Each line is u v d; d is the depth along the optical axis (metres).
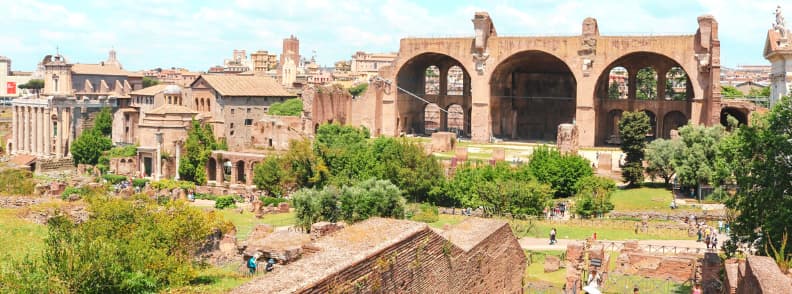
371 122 132.25
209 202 86.69
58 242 30.20
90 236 34.38
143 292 27.89
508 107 136.12
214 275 37.38
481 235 33.75
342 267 22.28
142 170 116.25
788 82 70.75
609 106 123.12
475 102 126.25
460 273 30.47
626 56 116.81
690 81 110.88
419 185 79.62
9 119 183.38
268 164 89.50
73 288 26.48
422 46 129.50
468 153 109.31
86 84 168.88
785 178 39.72
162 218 37.81
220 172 109.12
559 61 129.75
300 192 60.06
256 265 38.66
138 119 150.25
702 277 41.25
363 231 26.23
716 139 80.06
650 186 85.38
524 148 117.00
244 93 135.12
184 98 139.00
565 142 100.88
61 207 50.53
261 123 120.25
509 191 71.44
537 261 53.78
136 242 32.94
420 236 26.97
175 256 35.41
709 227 61.84
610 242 59.56
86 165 125.88
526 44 121.50
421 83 143.12
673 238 61.66
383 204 57.88
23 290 25.36
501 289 36.12
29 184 84.38
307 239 41.75
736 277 30.91
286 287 20.58
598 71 116.62
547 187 74.31
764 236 37.75
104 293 26.98
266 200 81.94
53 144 142.88
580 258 50.78
